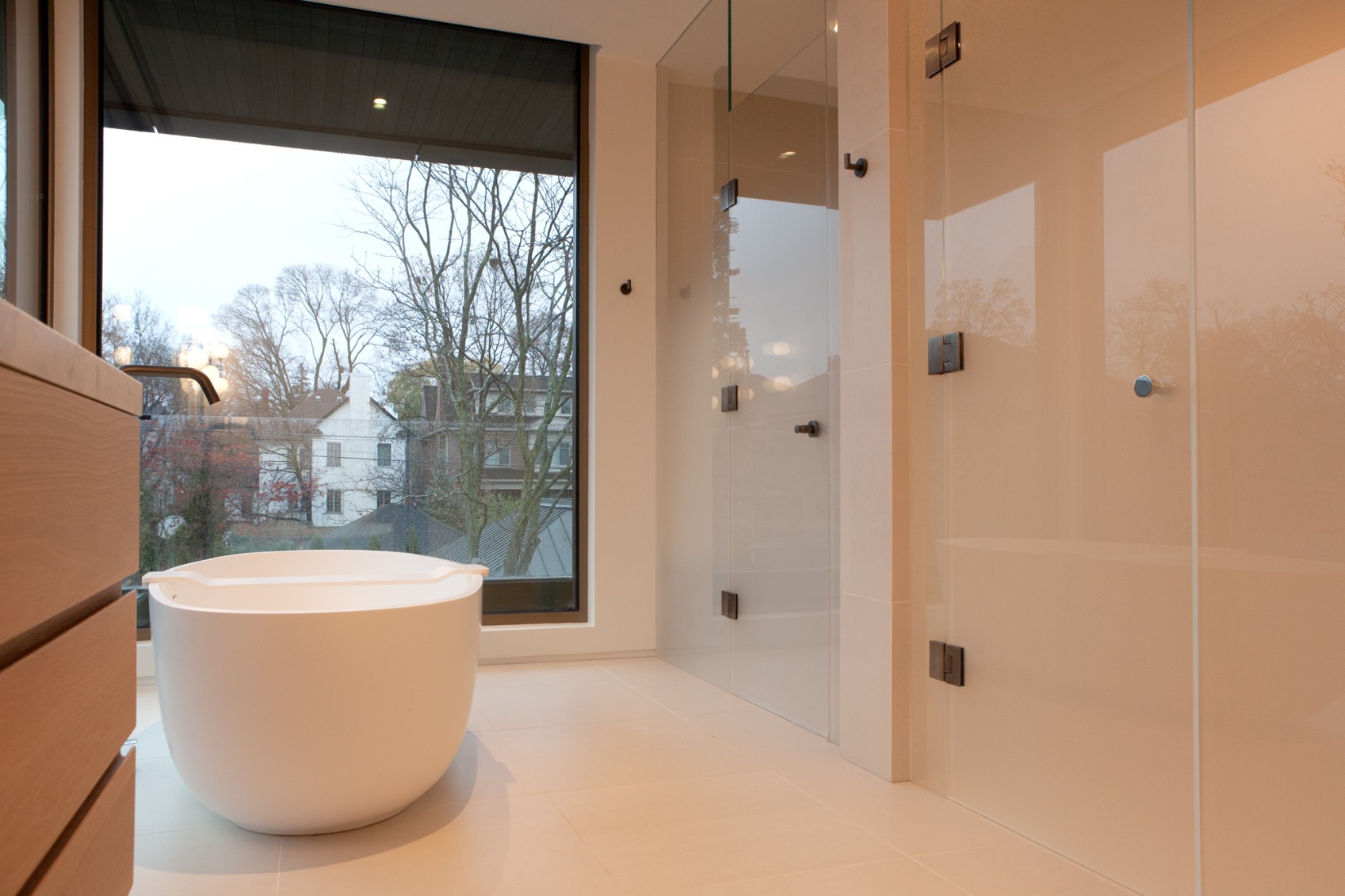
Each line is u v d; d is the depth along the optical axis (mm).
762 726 2949
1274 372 1466
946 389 2320
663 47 4039
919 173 2434
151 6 3615
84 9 3471
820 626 2852
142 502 3584
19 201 3180
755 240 3289
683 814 2172
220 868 1819
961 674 2234
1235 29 1536
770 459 3174
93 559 854
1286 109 1446
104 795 904
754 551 3270
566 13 3738
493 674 3715
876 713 2480
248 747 1849
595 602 4059
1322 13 1388
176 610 1877
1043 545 1979
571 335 4172
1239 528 1525
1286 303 1445
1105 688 1805
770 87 3191
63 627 812
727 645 3451
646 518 4129
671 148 4039
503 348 4078
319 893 1724
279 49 3773
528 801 2244
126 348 3564
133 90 3578
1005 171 2115
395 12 3730
